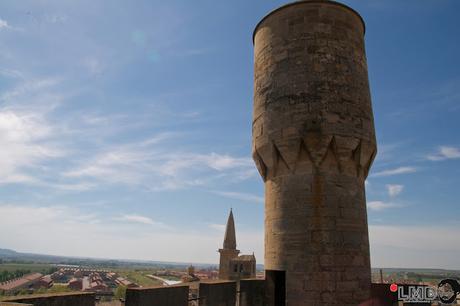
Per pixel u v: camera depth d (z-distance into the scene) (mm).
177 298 8930
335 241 9500
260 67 11977
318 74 10570
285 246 9891
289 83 10820
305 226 9688
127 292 8070
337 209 9750
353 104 10695
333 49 10898
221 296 10062
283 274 10773
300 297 9273
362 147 10508
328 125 10148
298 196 10000
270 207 10719
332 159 10141
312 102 10352
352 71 11023
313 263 9336
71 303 7219
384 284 10078
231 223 65750
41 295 6770
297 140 10219
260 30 12367
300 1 11352
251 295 10797
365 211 10539
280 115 10734
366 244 10133
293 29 11234
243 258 58469
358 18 11875
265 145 10961
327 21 11109
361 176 10688
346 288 9289
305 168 10117
